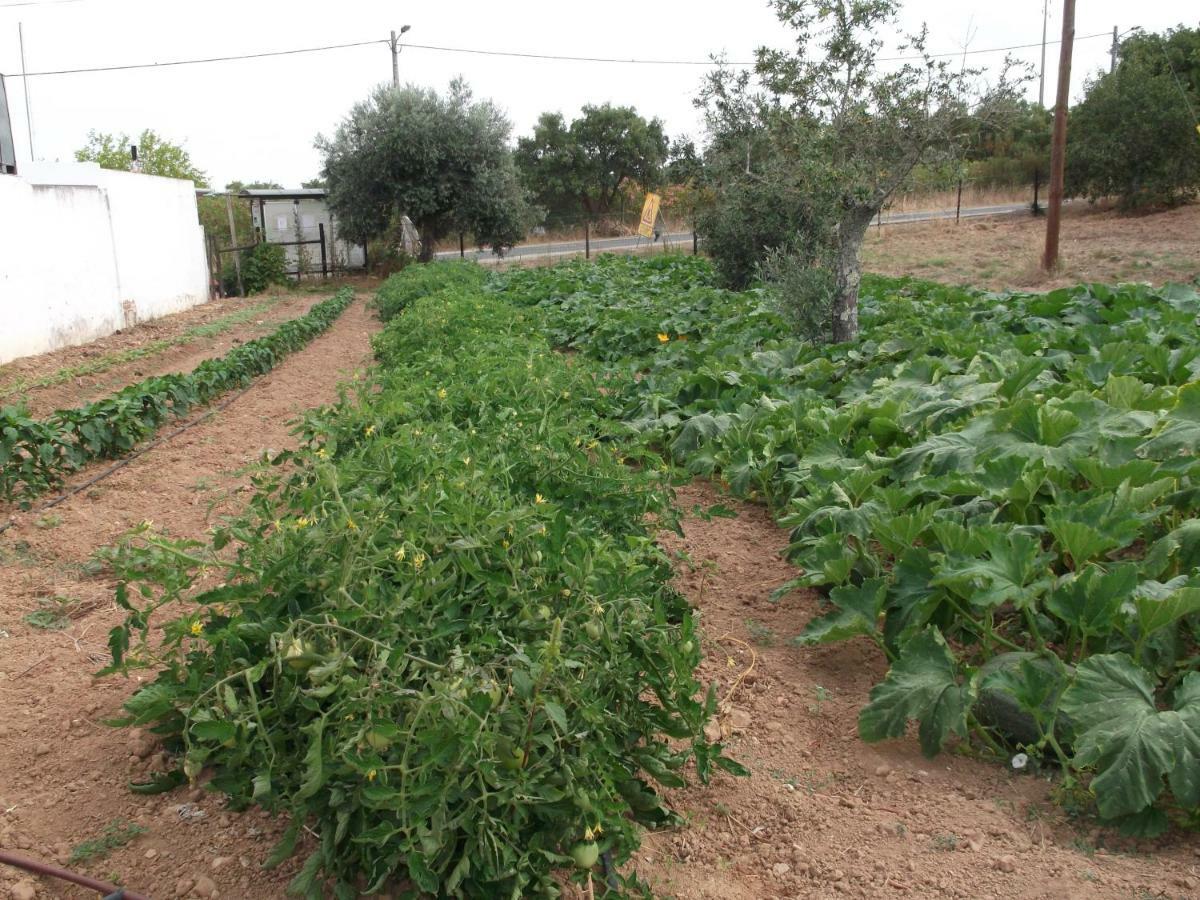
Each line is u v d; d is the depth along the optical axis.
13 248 13.98
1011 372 7.00
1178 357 6.81
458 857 2.73
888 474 5.46
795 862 3.15
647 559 4.57
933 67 9.96
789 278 10.90
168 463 7.97
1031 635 4.06
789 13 10.33
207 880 3.00
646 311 14.76
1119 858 3.01
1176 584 3.55
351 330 17.86
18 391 11.16
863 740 3.68
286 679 3.01
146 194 20.08
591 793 2.76
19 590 5.29
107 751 3.75
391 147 28.77
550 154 45.78
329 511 3.54
